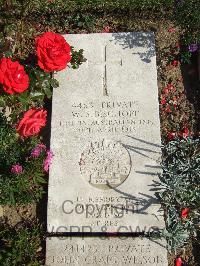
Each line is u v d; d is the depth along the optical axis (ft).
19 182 4.21
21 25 5.04
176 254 4.23
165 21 5.11
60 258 4.05
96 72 4.66
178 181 4.20
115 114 4.49
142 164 4.32
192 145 4.46
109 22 5.12
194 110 4.75
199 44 4.87
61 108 4.52
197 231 4.27
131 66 4.68
